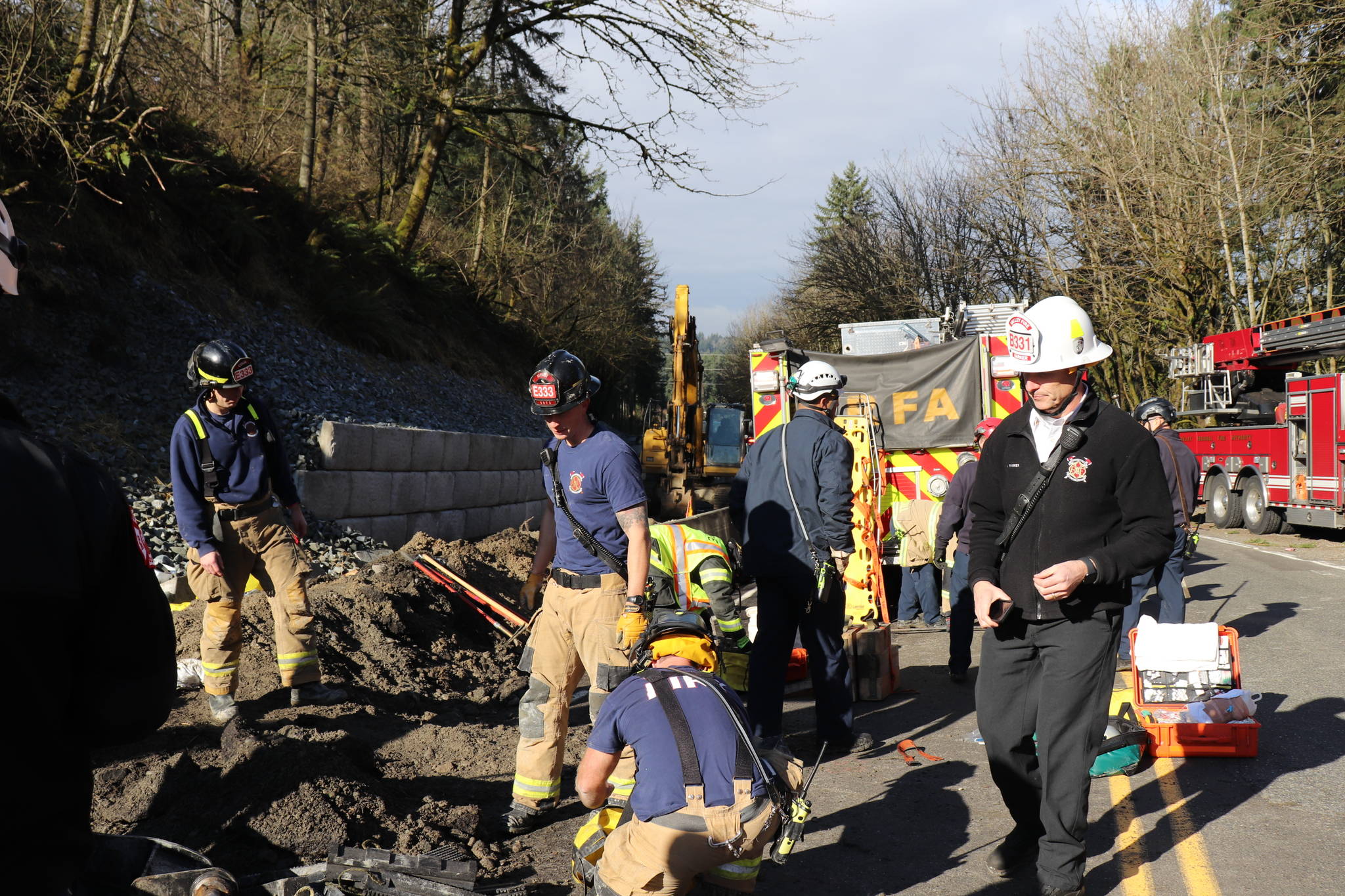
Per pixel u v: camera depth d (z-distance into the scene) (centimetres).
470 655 748
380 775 485
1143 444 351
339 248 2081
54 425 948
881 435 984
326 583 795
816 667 554
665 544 471
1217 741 532
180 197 1497
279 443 552
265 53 2184
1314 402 1584
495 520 1380
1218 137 2453
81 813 179
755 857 294
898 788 500
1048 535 359
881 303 4012
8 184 1156
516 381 2875
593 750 302
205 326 1345
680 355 1964
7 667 160
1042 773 359
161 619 188
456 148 3597
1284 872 387
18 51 1193
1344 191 2477
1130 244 2638
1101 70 2666
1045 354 352
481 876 384
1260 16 2423
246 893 336
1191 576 1252
